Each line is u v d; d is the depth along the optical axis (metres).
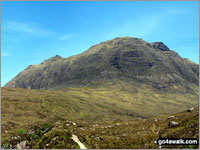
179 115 59.19
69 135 40.00
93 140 44.84
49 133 42.12
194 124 38.47
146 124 57.81
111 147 39.91
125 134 48.53
